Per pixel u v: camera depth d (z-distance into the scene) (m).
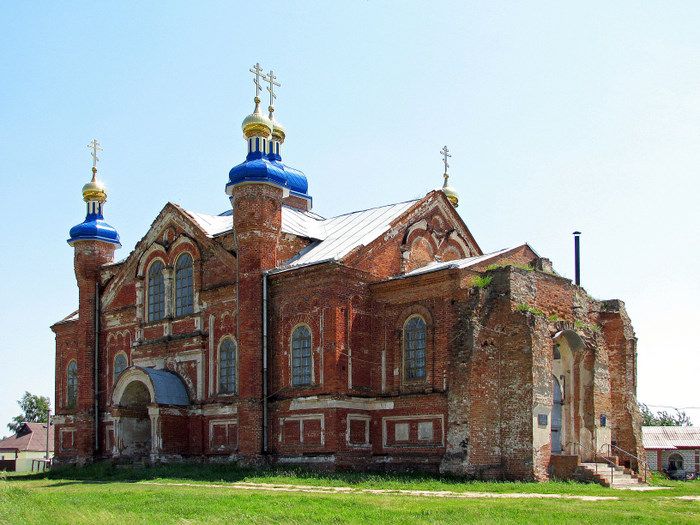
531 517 20.92
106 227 54.91
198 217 48.69
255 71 46.66
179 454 44.94
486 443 35.31
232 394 43.91
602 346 39.97
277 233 43.69
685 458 69.38
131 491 31.45
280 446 40.94
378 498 26.25
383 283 41.16
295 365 41.31
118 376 48.84
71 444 55.88
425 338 39.31
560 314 39.47
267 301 42.59
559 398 38.38
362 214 49.22
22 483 41.25
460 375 36.09
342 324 40.06
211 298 45.75
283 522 20.62
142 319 50.09
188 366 46.34
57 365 58.28
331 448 38.66
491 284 37.16
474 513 21.72
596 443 38.28
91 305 53.31
